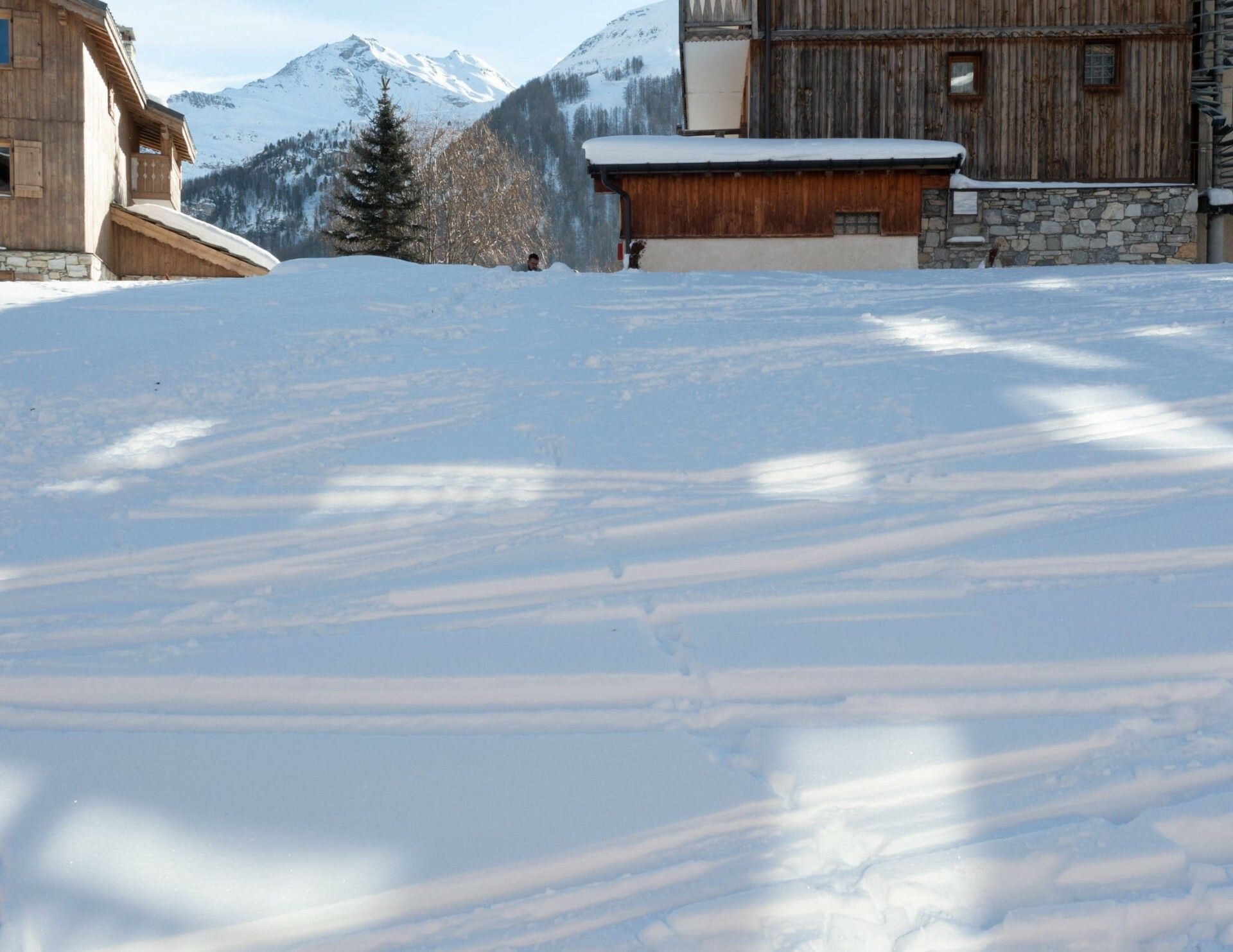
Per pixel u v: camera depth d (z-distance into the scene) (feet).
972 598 12.11
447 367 23.99
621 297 33.32
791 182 60.39
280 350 25.85
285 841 8.43
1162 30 62.13
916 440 17.43
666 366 23.54
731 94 78.28
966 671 10.55
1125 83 62.44
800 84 63.00
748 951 7.27
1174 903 7.54
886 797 8.76
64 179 70.13
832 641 11.23
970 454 16.69
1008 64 62.49
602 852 8.22
